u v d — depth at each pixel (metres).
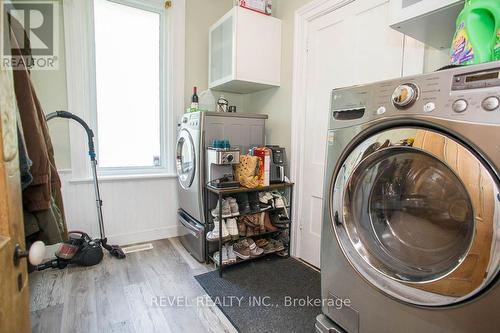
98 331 1.42
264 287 1.87
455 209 0.80
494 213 0.67
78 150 2.32
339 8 1.93
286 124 2.43
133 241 2.62
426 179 0.88
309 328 1.47
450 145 0.73
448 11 1.02
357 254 1.02
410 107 0.82
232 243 2.19
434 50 1.44
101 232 2.32
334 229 1.09
